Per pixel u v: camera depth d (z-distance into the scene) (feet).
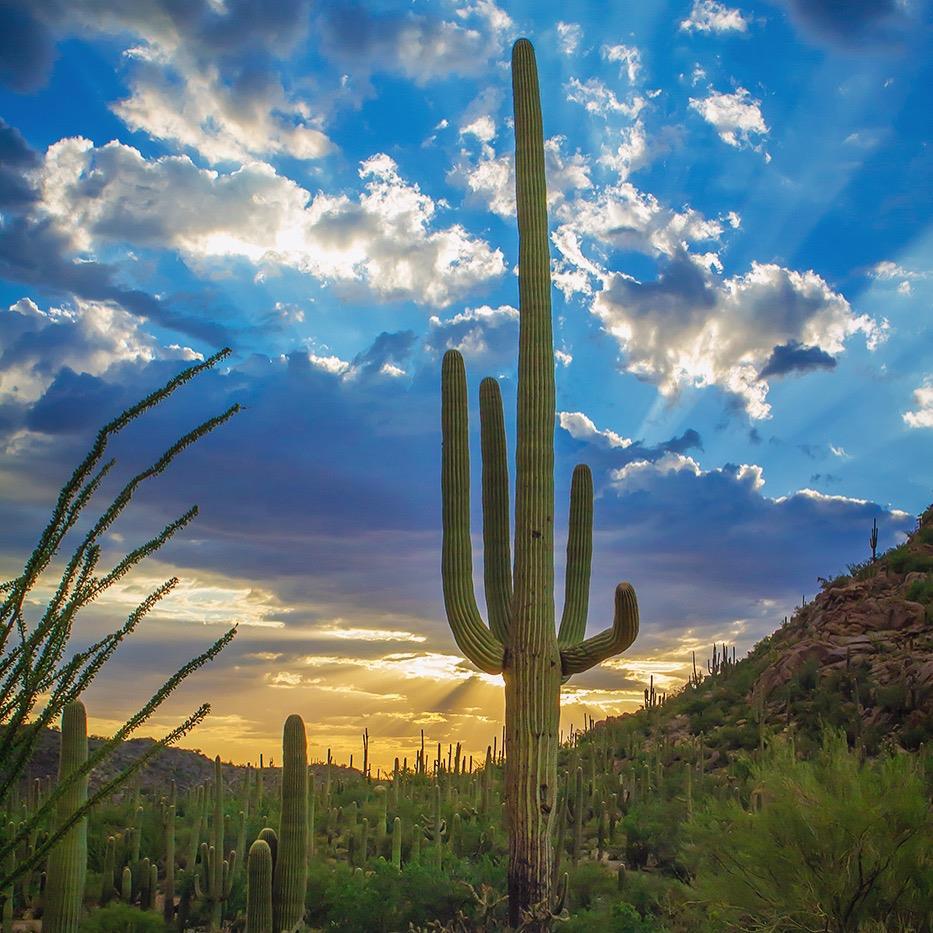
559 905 39.22
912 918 31.40
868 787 33.12
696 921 40.75
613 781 111.14
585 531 44.57
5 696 9.78
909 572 146.10
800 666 131.54
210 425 10.48
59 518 10.10
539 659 40.32
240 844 70.64
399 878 53.57
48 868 42.27
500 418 45.55
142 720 10.51
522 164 45.55
